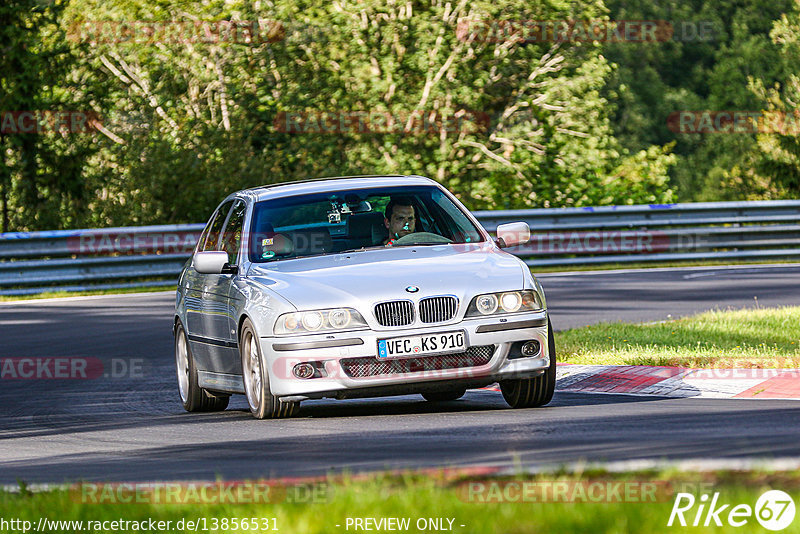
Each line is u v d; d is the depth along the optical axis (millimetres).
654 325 48938
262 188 36844
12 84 99938
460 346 29781
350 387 29562
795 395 32000
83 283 79375
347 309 29844
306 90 110938
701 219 90688
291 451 25781
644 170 120250
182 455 26422
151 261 82188
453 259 31906
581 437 25266
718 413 28562
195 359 36438
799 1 157375
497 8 108500
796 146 126938
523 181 113250
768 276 75500
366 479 19297
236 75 112062
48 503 19500
